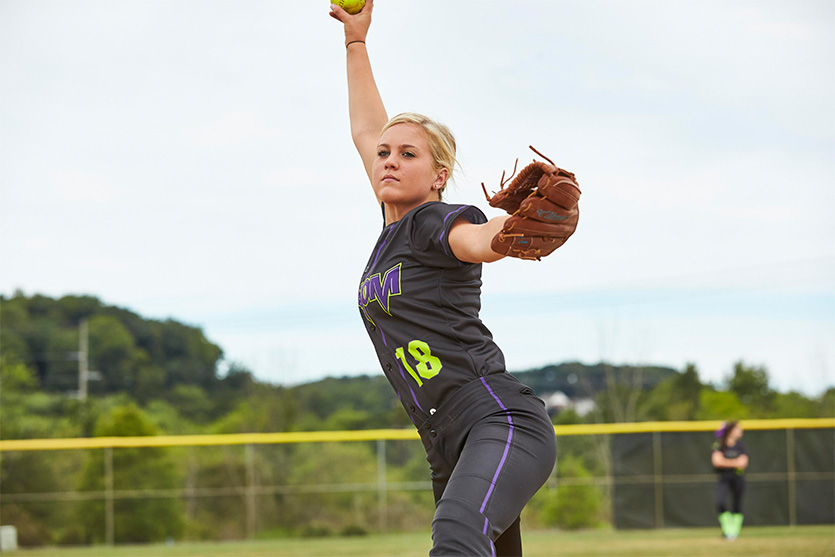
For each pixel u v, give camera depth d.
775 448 30.28
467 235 4.53
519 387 5.10
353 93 7.28
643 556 22.17
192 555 24.67
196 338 113.94
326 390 95.12
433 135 5.46
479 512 4.42
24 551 27.03
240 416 90.19
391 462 30.47
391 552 24.53
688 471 30.17
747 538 26.48
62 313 117.62
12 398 95.31
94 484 28.84
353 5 7.46
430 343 5.04
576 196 3.97
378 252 5.31
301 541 28.81
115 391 109.12
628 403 83.56
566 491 30.38
